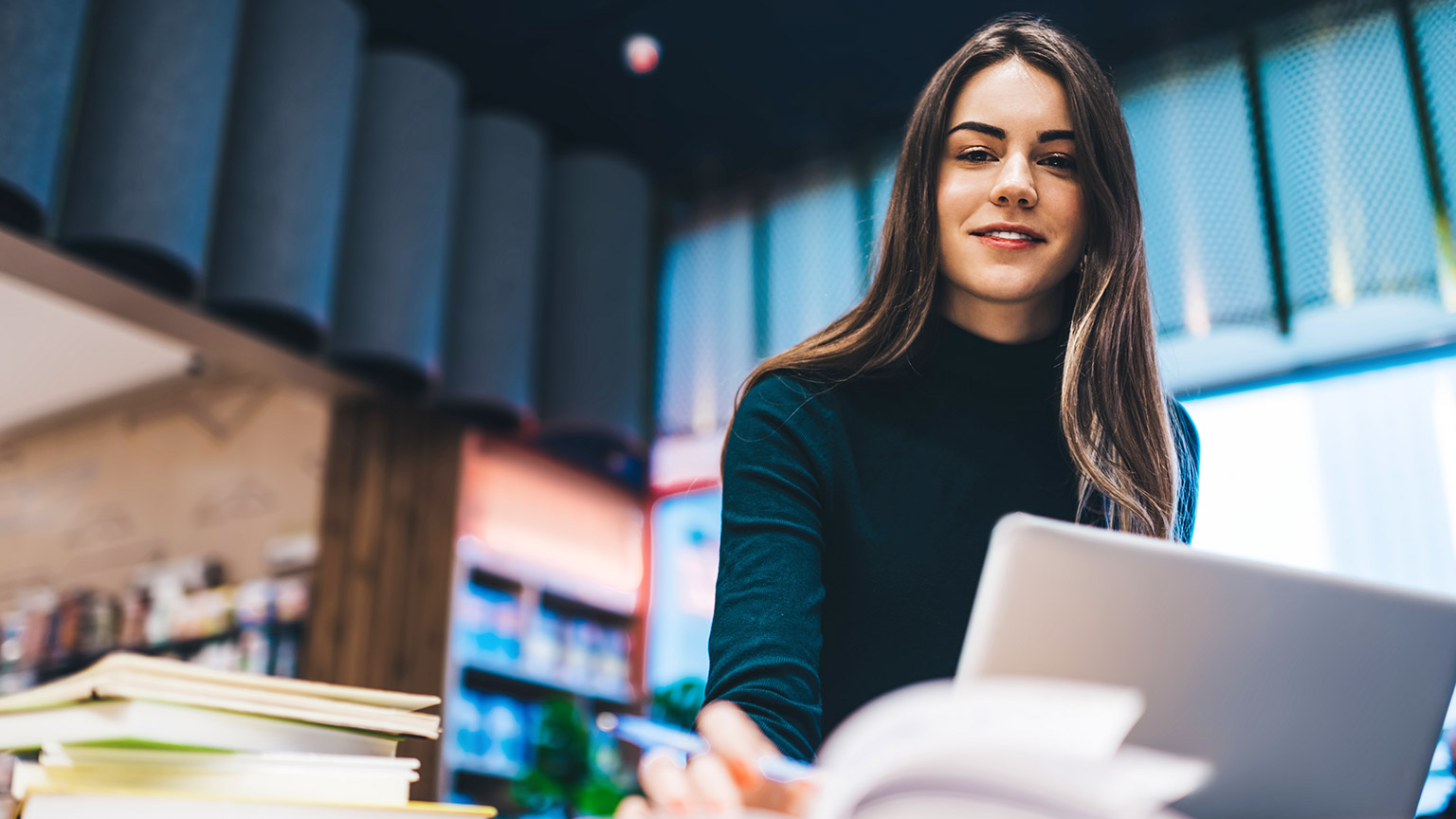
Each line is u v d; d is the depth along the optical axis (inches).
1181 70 163.5
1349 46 153.0
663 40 173.8
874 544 38.4
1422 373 145.2
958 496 39.4
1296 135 153.3
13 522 225.9
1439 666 25.9
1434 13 147.9
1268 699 24.2
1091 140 40.4
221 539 197.8
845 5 165.3
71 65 123.9
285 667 176.4
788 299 184.7
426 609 165.3
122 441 218.1
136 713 24.4
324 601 161.9
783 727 28.7
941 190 41.1
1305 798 25.3
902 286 40.6
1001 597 22.3
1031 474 40.5
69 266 128.7
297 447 195.3
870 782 16.8
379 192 160.7
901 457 39.6
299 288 143.3
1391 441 144.2
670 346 193.8
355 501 165.5
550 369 181.5
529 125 182.9
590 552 187.3
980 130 40.4
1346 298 144.9
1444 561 137.4
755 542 34.6
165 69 131.9
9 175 115.3
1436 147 143.2
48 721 25.9
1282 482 148.5
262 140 145.4
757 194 194.5
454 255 173.3
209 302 142.0
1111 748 17.6
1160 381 41.2
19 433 231.5
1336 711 25.0
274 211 143.4
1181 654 23.4
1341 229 147.1
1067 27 168.6
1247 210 153.8
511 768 169.3
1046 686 17.1
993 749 17.0
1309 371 151.6
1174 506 39.6
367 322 155.6
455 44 175.8
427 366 160.4
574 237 186.5
